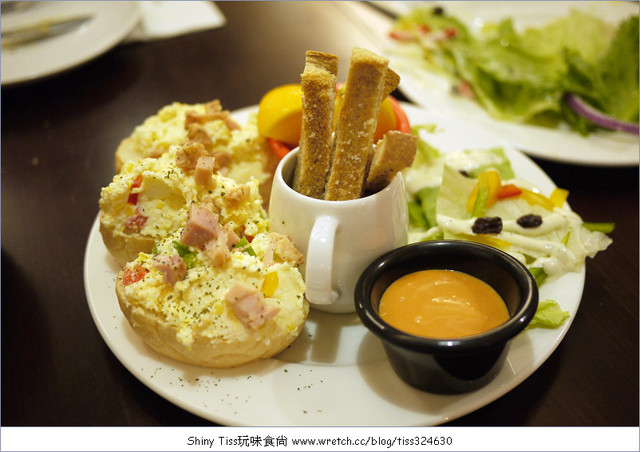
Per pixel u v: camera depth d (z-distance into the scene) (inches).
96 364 12.2
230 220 12.1
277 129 14.1
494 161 16.0
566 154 17.0
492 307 10.6
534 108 19.4
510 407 10.8
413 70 22.2
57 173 18.7
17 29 25.2
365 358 11.3
